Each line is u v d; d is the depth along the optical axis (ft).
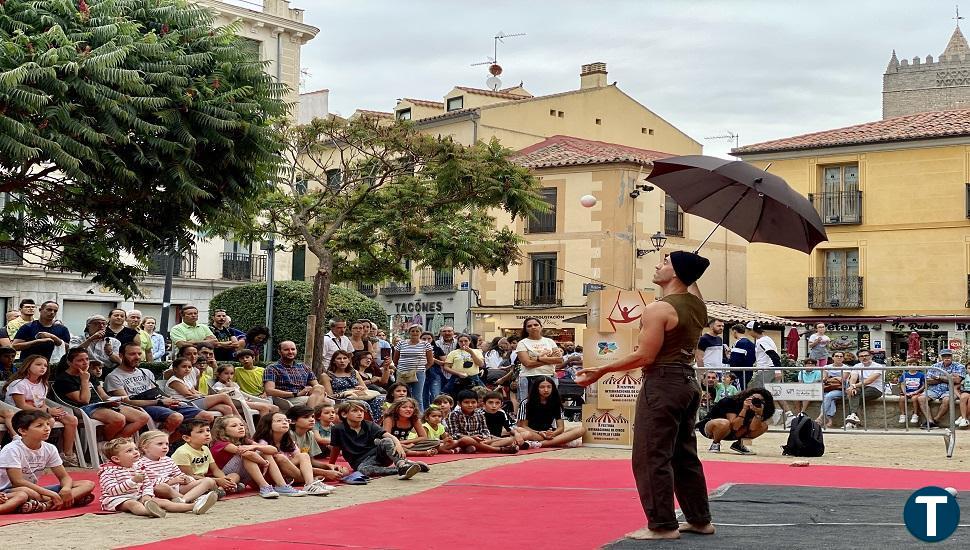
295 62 122.31
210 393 44.98
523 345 52.85
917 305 120.57
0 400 38.37
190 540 25.48
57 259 45.91
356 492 35.24
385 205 66.28
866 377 53.31
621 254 132.67
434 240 67.10
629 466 42.47
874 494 31.89
